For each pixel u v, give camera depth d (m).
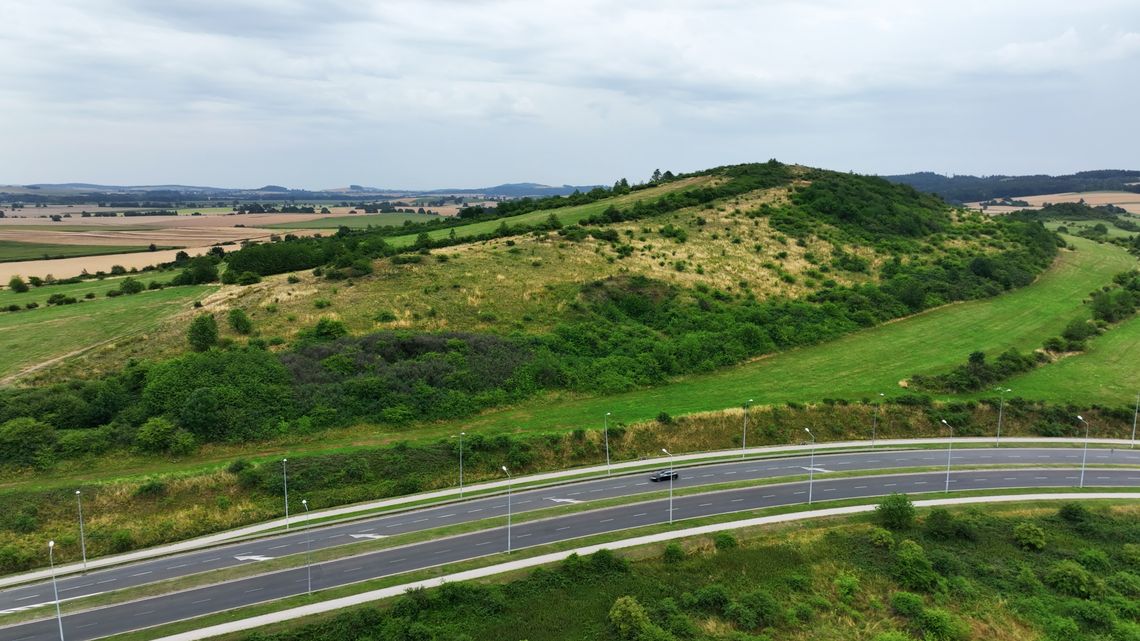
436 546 61.19
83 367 87.38
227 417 79.19
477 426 86.25
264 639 48.06
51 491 65.12
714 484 74.75
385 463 75.38
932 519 65.19
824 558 60.91
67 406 76.94
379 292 116.38
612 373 100.81
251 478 69.75
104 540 61.22
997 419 93.06
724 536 62.03
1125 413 92.69
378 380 88.81
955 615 54.38
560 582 55.78
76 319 106.50
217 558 59.38
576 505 69.50
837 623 54.03
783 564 59.94
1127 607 54.62
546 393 95.94
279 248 138.25
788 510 68.56
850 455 84.19
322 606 52.03
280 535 63.53
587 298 120.44
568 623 51.78
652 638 49.50
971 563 60.53
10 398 76.88
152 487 66.50
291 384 87.06
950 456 82.44
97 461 72.56
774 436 88.38
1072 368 107.31
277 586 54.75
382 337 99.56
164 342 95.50
